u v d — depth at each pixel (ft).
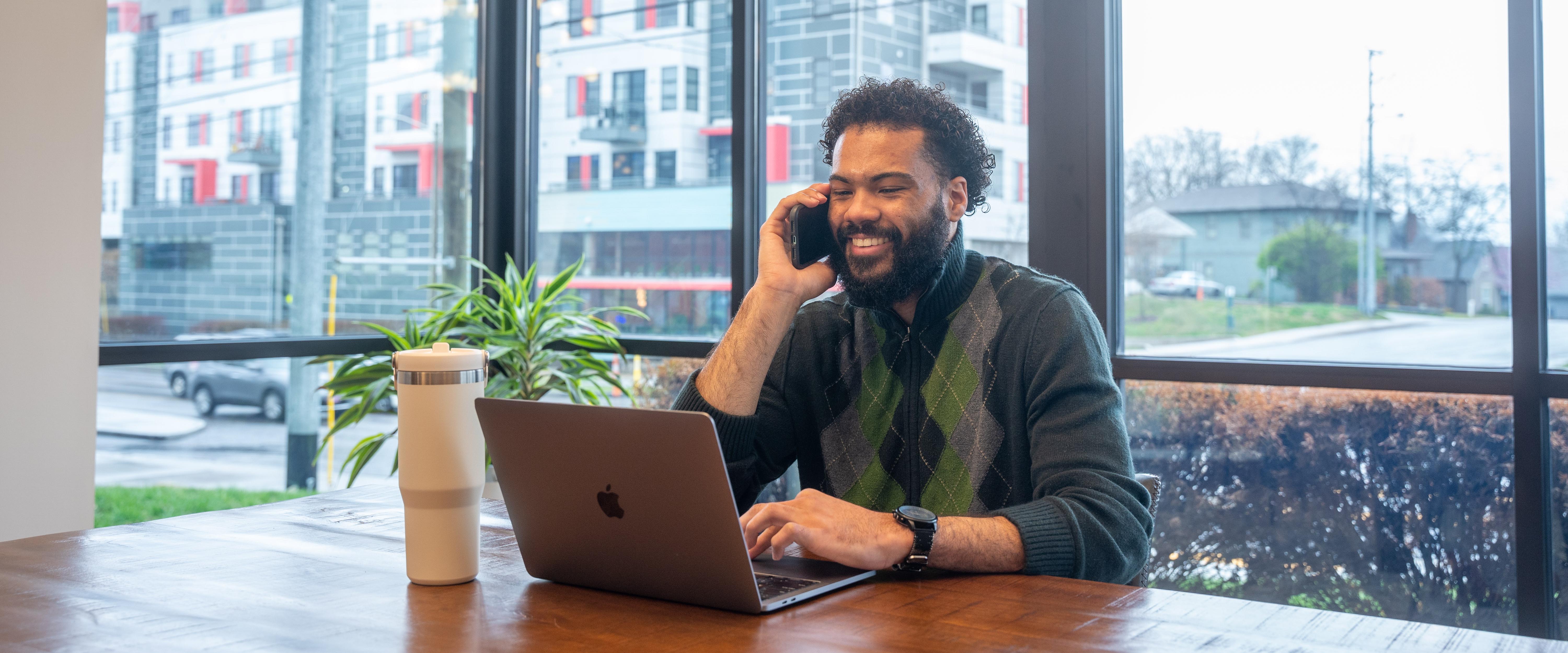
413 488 3.13
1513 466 7.34
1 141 7.75
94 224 8.30
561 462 2.97
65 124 8.10
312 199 11.31
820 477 5.02
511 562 3.49
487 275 12.13
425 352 3.14
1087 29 8.64
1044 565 3.38
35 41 7.91
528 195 12.11
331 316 11.39
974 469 4.53
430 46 11.93
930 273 4.62
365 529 4.03
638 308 11.29
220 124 10.91
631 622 2.77
